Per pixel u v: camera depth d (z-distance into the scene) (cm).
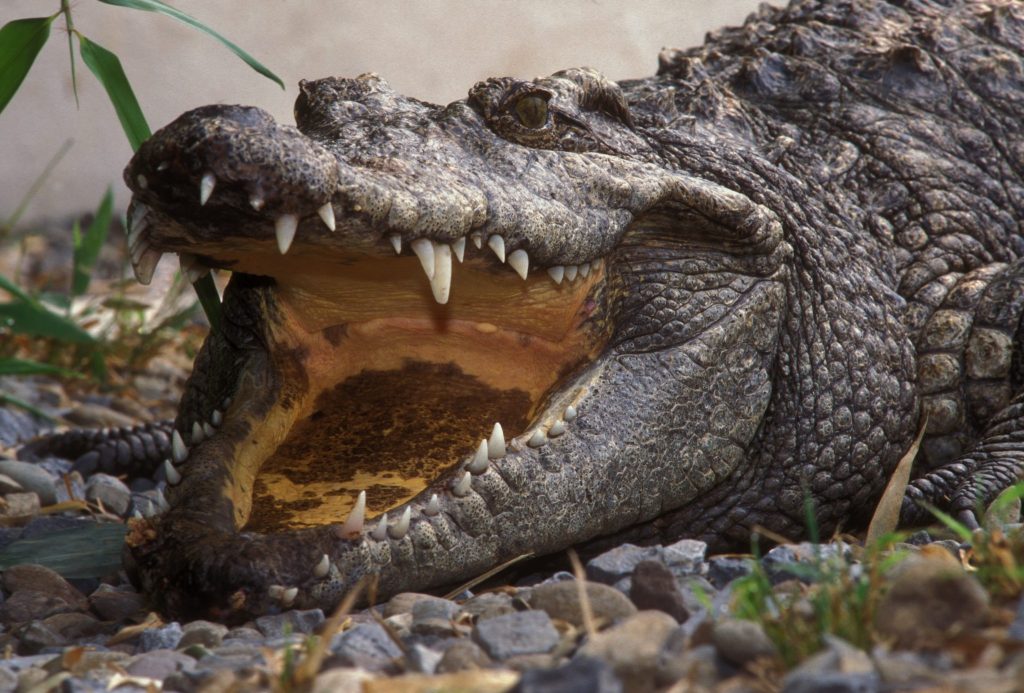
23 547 1007
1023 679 479
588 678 517
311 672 570
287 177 736
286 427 998
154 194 754
